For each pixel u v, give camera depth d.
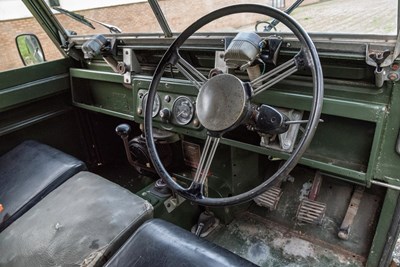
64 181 1.38
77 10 1.62
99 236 1.00
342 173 1.10
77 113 2.15
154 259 0.90
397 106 0.95
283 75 0.95
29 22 1.76
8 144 1.88
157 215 1.47
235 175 1.61
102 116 2.28
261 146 1.17
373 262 1.32
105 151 2.36
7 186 1.42
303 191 1.66
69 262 0.95
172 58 1.16
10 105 1.80
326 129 1.17
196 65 1.48
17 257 1.04
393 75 0.91
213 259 0.87
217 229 1.67
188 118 1.31
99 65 1.92
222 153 1.58
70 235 1.02
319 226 1.55
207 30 1.28
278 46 1.07
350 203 1.54
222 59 1.24
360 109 0.98
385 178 1.04
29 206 1.29
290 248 1.51
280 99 1.11
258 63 1.06
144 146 1.62
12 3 1.64
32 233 1.08
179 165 1.79
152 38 1.48
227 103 0.91
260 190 0.91
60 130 2.10
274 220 1.66
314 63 0.89
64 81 2.02
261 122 0.92
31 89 1.86
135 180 2.16
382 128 0.98
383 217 1.22
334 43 1.00
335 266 1.39
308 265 1.42
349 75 1.03
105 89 1.90
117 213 1.08
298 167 1.73
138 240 0.97
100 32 1.71
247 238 1.60
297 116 1.11
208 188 1.66
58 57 1.99
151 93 1.20
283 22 0.95
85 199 1.17
